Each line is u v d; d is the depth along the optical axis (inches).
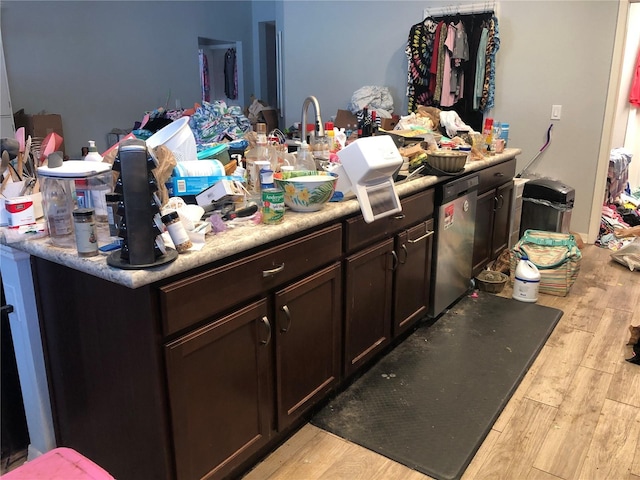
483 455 72.4
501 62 175.5
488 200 129.9
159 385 52.5
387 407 83.0
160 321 51.2
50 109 215.9
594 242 171.5
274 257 63.5
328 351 78.3
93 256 52.2
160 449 54.7
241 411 63.5
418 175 99.8
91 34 227.3
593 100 163.0
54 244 56.7
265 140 86.2
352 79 209.3
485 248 134.0
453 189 105.4
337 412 81.9
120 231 49.0
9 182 61.3
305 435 77.0
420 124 137.0
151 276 48.3
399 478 68.2
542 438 75.7
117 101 242.7
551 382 90.0
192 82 282.7
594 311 118.6
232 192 67.9
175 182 67.4
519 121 176.9
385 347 97.5
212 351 57.5
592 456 71.7
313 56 216.7
